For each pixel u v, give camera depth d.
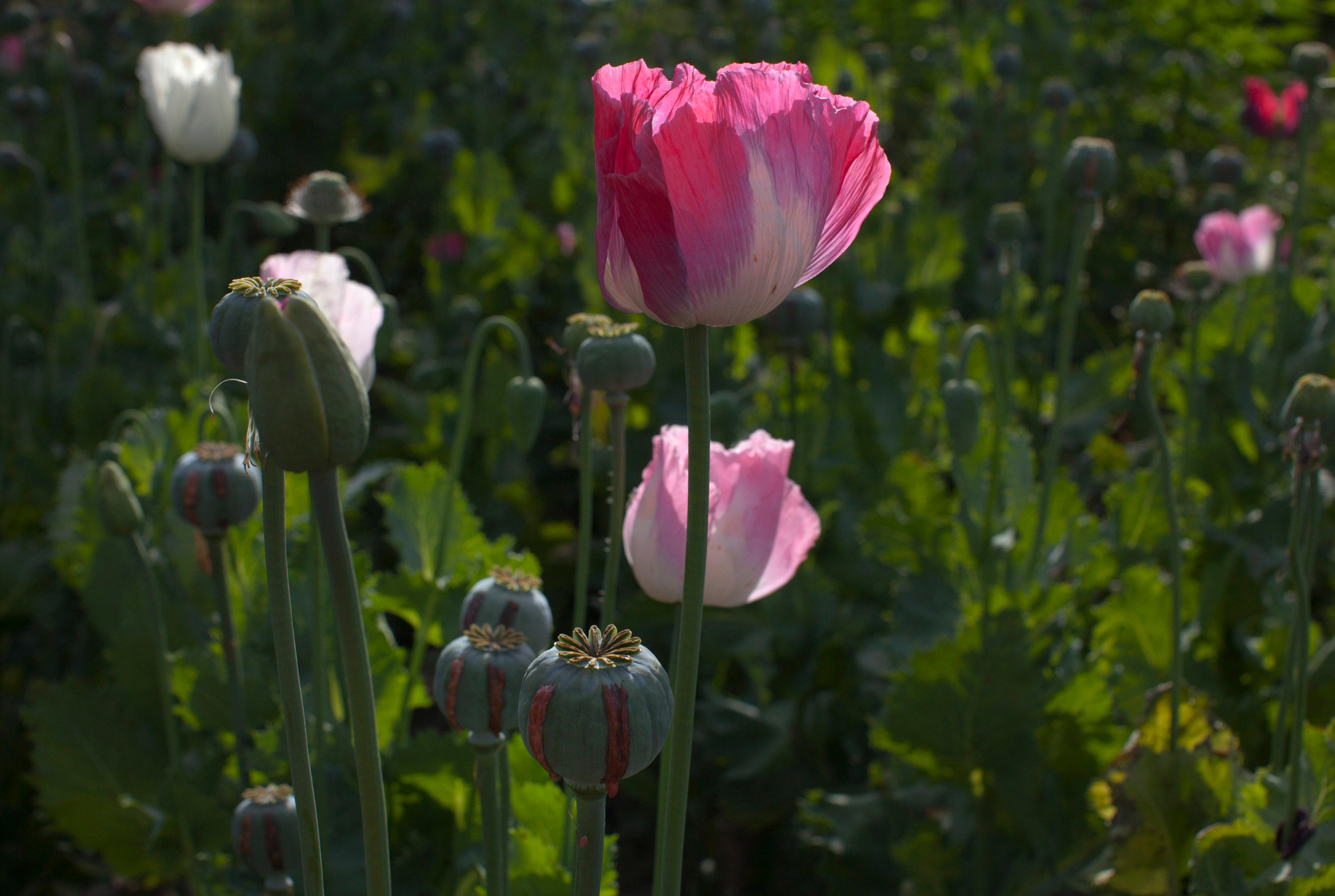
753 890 1.87
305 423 0.77
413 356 2.87
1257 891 1.10
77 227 2.50
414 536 1.42
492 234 2.99
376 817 0.81
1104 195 1.50
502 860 0.98
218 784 1.24
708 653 1.72
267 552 0.82
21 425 2.39
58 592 2.02
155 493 1.55
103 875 1.89
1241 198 3.58
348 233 3.93
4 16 3.28
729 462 0.96
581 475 1.07
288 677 0.82
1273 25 4.87
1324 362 1.96
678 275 0.82
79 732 1.40
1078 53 3.75
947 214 2.71
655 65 3.90
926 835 1.36
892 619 1.57
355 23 4.52
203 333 1.87
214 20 4.45
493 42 4.22
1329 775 1.14
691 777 1.82
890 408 2.17
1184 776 1.22
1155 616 1.50
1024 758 1.31
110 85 3.93
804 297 1.68
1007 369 1.77
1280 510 1.76
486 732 0.92
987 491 1.68
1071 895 1.43
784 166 0.82
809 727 1.74
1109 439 2.53
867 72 2.98
